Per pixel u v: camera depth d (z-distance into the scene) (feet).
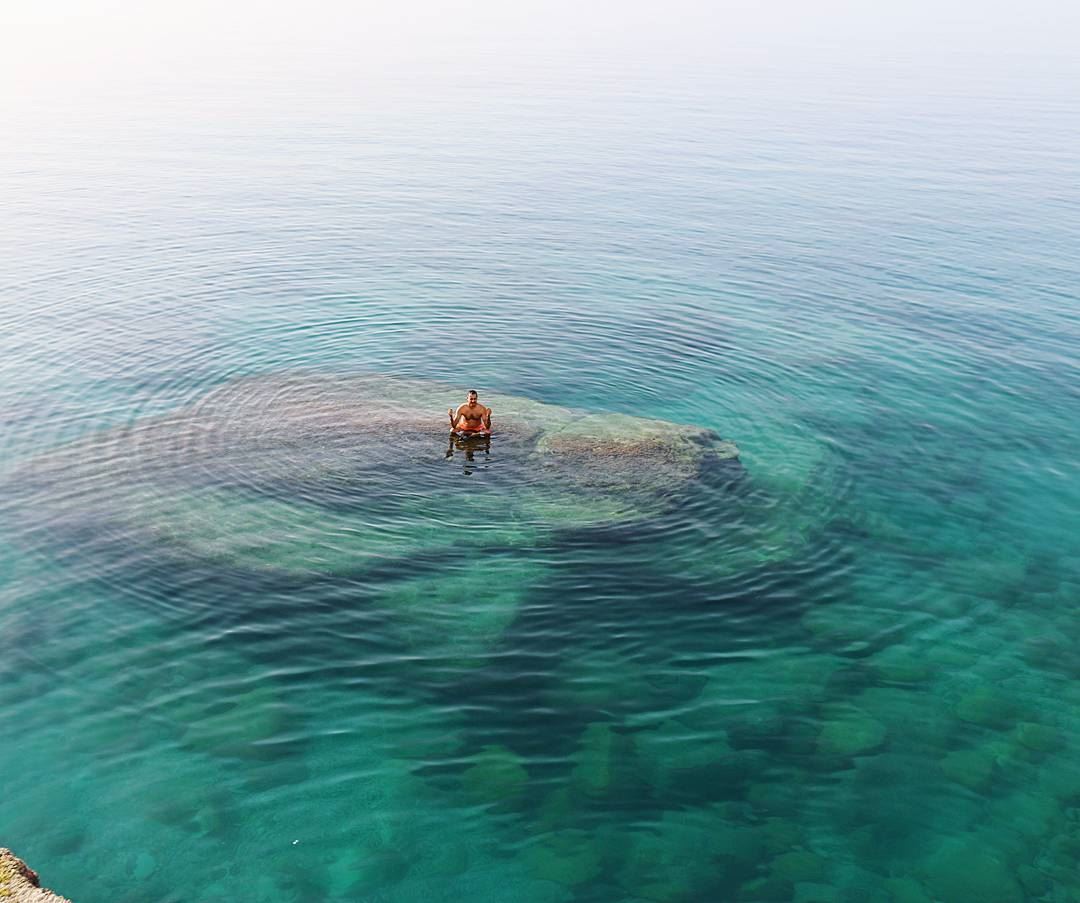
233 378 77.00
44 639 43.37
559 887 30.81
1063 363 85.05
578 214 147.54
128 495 56.44
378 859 31.71
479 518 54.19
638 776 35.76
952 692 41.24
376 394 72.49
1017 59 491.72
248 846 32.01
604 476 59.06
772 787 35.37
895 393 77.61
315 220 141.49
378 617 45.50
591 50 565.53
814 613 46.85
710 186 171.42
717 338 90.53
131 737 37.11
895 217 146.30
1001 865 32.07
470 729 38.17
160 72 404.98
